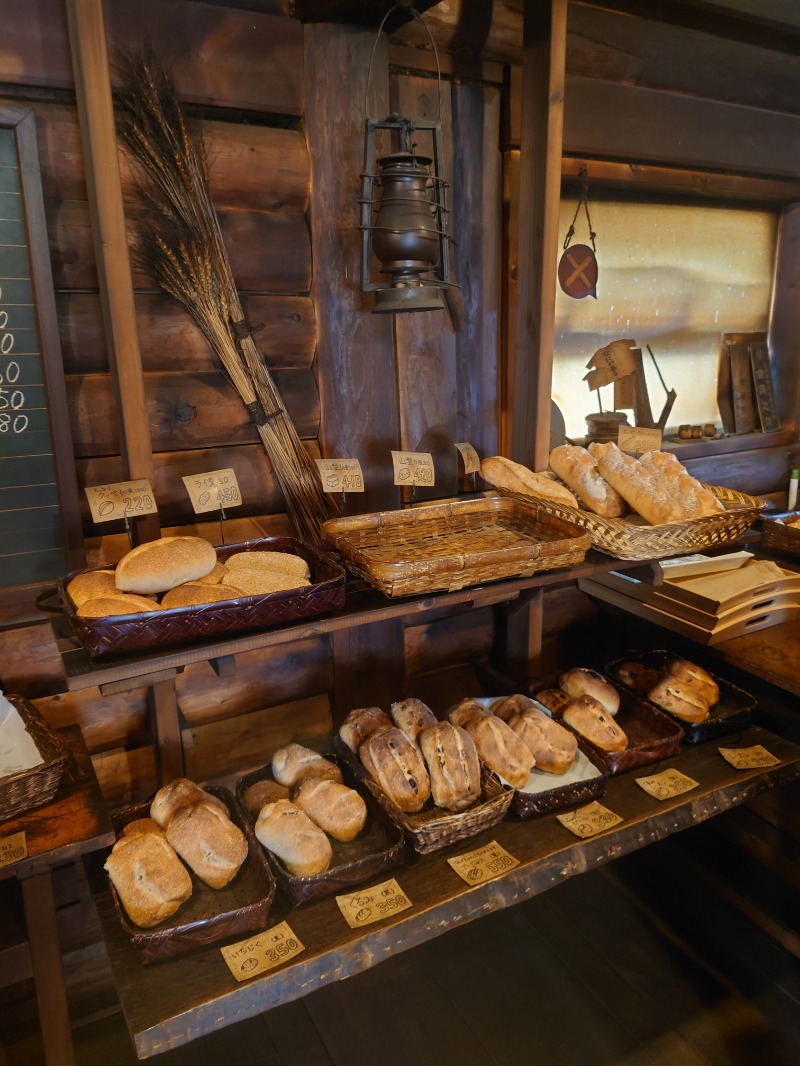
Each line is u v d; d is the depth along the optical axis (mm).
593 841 1559
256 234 1737
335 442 1913
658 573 1855
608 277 2523
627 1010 1856
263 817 1463
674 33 2336
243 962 1277
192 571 1388
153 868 1327
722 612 1934
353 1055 1731
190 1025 1194
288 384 1843
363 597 1552
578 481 1878
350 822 1495
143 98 1507
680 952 2029
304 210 1793
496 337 2184
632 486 1780
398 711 1743
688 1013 1848
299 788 1559
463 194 2041
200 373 1724
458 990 1910
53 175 1502
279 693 1991
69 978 1818
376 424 1948
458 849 1537
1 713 1430
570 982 1936
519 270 1996
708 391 2840
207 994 1223
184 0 1573
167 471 1710
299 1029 1801
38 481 1562
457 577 1486
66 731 1646
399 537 1732
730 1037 1785
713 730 1875
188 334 1683
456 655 2318
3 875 1234
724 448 2746
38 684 1677
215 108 1676
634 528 1640
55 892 1762
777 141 2646
